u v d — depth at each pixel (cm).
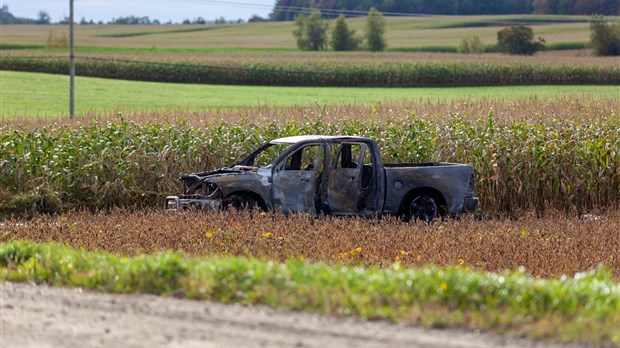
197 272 2208
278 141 4581
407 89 17888
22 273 2427
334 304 1912
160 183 5394
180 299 2098
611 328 1689
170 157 5462
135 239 3459
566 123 6344
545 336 1684
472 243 3381
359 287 1983
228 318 1884
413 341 1672
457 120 6244
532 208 5228
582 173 5350
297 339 1706
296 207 4388
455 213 4616
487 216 4991
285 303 1950
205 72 19262
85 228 3838
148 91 16225
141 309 2000
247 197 4425
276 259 3028
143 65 19525
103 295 2173
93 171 5362
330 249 3216
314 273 2131
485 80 19850
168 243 3344
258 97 15250
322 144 4441
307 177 4384
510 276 2167
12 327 1855
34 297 2159
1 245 2736
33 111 12131
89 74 19788
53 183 5284
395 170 4522
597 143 5394
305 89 17550
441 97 15125
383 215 4428
